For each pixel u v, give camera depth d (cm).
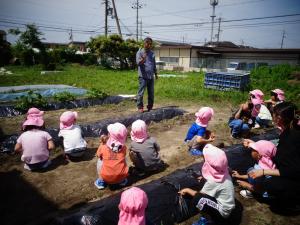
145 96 1207
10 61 3494
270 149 377
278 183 352
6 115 875
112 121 730
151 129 738
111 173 402
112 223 310
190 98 1200
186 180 390
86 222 303
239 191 421
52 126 776
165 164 510
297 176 344
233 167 459
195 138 532
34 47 3284
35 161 475
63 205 383
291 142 343
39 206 381
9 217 356
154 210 337
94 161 529
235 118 703
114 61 3816
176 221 349
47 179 456
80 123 752
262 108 716
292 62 3234
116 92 1359
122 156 411
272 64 3350
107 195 408
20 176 466
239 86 1338
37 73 2423
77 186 434
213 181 319
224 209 317
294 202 361
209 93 1259
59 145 598
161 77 2144
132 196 266
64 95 1032
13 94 1184
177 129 745
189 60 3759
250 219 359
